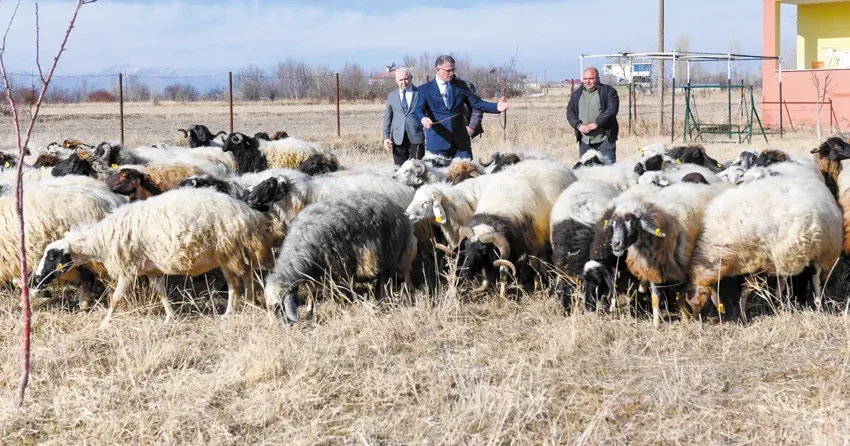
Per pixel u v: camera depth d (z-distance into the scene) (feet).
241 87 224.74
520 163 33.78
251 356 22.41
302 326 25.76
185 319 26.99
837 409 18.37
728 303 27.61
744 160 37.83
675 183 31.48
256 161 47.50
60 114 143.95
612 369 21.91
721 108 143.95
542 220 31.40
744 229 24.99
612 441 17.76
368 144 81.35
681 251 25.45
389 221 28.17
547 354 22.75
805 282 27.45
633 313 27.14
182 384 21.27
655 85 166.61
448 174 37.04
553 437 17.80
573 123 43.88
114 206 29.86
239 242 26.89
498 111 41.16
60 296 30.40
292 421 19.26
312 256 26.00
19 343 24.66
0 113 132.57
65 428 19.40
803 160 38.24
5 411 19.99
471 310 27.55
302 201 30.68
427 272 32.55
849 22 110.83
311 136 88.02
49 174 39.04
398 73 42.83
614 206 25.90
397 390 20.79
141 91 234.79
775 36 108.78
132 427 19.15
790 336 23.70
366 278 28.94
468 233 29.45
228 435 18.57
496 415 18.60
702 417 18.67
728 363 21.95
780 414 18.57
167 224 26.16
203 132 58.39
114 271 26.73
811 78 104.47
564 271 27.73
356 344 23.94
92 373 22.50
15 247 27.84
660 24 103.76
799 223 24.90
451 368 21.88
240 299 28.40
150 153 44.47
